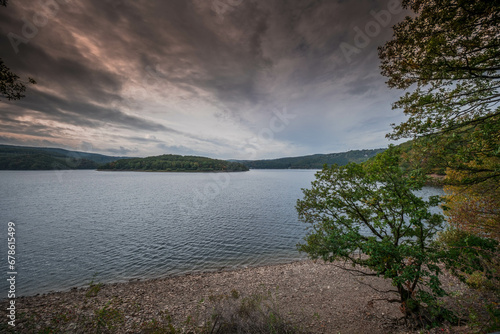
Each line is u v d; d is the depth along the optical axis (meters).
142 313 11.46
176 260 21.28
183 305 12.52
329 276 16.92
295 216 39.78
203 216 40.41
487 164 8.44
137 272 18.62
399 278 7.03
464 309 8.37
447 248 7.21
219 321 8.55
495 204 9.68
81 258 21.62
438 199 7.42
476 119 7.06
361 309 11.34
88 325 9.85
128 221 37.06
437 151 7.50
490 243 6.34
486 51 6.54
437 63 6.75
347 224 9.43
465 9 5.69
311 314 11.19
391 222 8.52
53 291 15.30
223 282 16.33
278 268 19.16
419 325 8.33
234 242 26.41
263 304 10.88
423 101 7.46
